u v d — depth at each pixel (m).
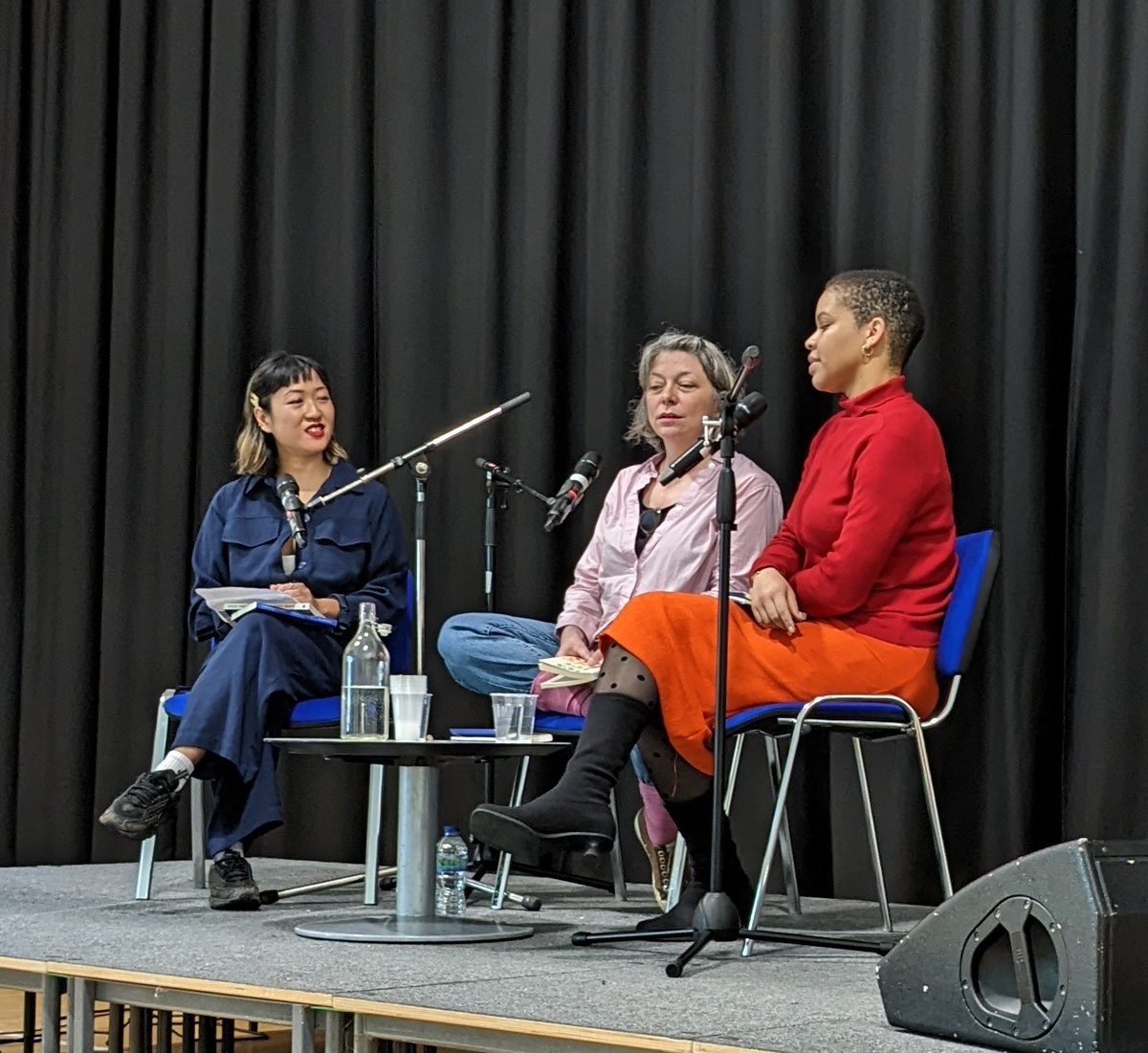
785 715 2.61
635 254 3.91
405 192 4.25
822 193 3.71
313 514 3.49
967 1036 1.82
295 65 4.46
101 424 4.77
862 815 3.48
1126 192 3.22
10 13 4.97
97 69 4.79
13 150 4.93
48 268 4.84
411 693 2.79
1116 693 3.16
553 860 3.52
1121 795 3.15
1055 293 3.36
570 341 4.08
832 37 3.72
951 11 3.48
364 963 2.36
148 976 2.29
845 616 2.74
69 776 4.71
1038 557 3.29
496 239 4.12
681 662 2.62
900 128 3.57
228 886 3.07
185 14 4.66
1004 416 3.34
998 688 3.36
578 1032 1.90
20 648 4.88
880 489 2.69
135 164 4.70
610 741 2.57
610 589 3.28
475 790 4.04
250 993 2.17
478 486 4.10
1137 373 3.18
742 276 3.79
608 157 3.94
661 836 3.19
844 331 2.87
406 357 4.23
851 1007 2.05
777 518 3.22
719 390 3.26
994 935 1.83
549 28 4.03
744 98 3.81
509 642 3.32
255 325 4.57
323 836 4.27
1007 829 3.32
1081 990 1.72
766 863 2.54
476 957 2.46
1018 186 3.35
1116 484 3.19
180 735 3.09
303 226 4.45
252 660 3.13
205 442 4.53
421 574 3.30
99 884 3.61
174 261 4.62
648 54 3.94
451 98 4.24
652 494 3.32
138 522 4.63
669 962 2.44
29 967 2.43
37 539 4.80
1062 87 3.38
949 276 3.46
